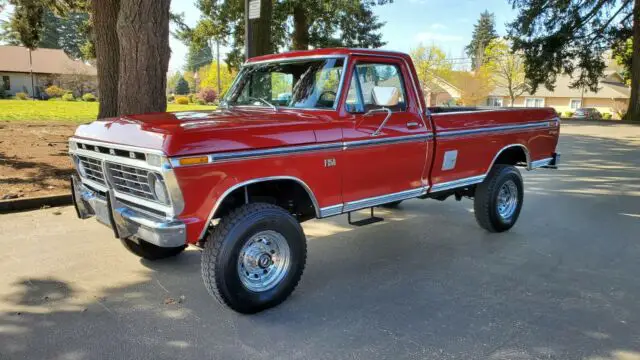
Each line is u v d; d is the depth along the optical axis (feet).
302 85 14.69
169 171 10.42
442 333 11.60
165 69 26.16
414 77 15.80
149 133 11.07
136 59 25.13
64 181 25.70
